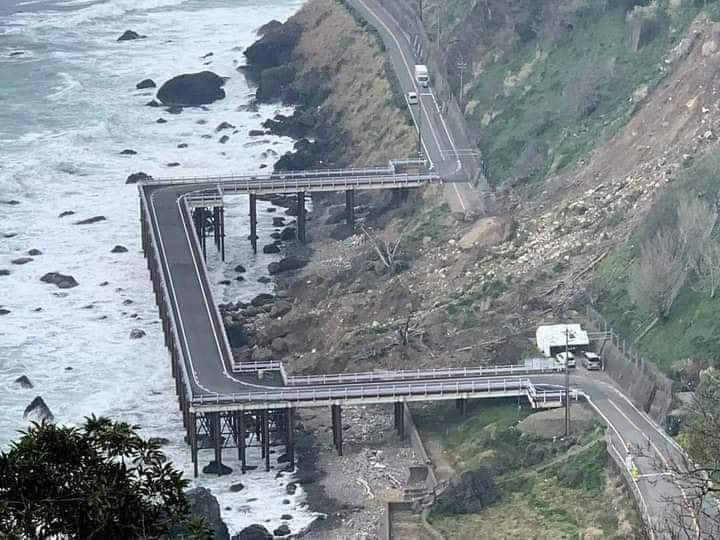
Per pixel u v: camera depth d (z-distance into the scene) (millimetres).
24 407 165750
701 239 166500
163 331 182750
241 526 141875
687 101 199875
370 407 163750
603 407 152375
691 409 105688
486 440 150375
